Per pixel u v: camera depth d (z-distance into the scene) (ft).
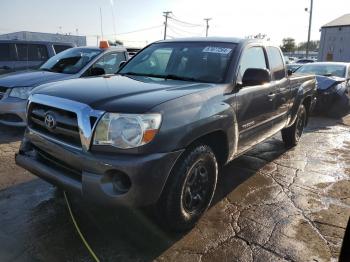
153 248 9.66
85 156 8.76
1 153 16.92
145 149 8.62
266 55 15.19
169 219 9.84
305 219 11.61
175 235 10.32
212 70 12.47
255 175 15.55
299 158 18.33
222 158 11.96
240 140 12.55
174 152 9.10
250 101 12.78
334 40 123.95
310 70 34.86
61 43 34.40
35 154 10.80
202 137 10.63
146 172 8.55
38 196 12.48
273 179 15.14
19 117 19.97
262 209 12.23
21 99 19.83
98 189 8.64
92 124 8.74
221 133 11.25
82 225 10.64
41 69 23.45
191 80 12.24
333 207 12.57
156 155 8.73
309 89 20.08
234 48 13.17
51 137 9.78
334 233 10.77
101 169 8.57
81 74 21.81
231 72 12.19
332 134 24.48
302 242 10.23
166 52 14.15
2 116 20.18
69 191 9.46
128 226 10.67
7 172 14.49
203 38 14.46
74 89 10.19
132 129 8.54
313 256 9.58
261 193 13.60
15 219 10.89
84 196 8.96
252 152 19.06
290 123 18.38
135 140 8.54
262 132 14.53
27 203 11.94
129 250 9.52
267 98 14.29
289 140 19.90
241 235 10.49
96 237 10.05
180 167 9.62
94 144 8.72
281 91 15.92
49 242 9.76
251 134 13.42
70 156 9.07
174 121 9.16
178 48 14.08
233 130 11.64
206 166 10.73
